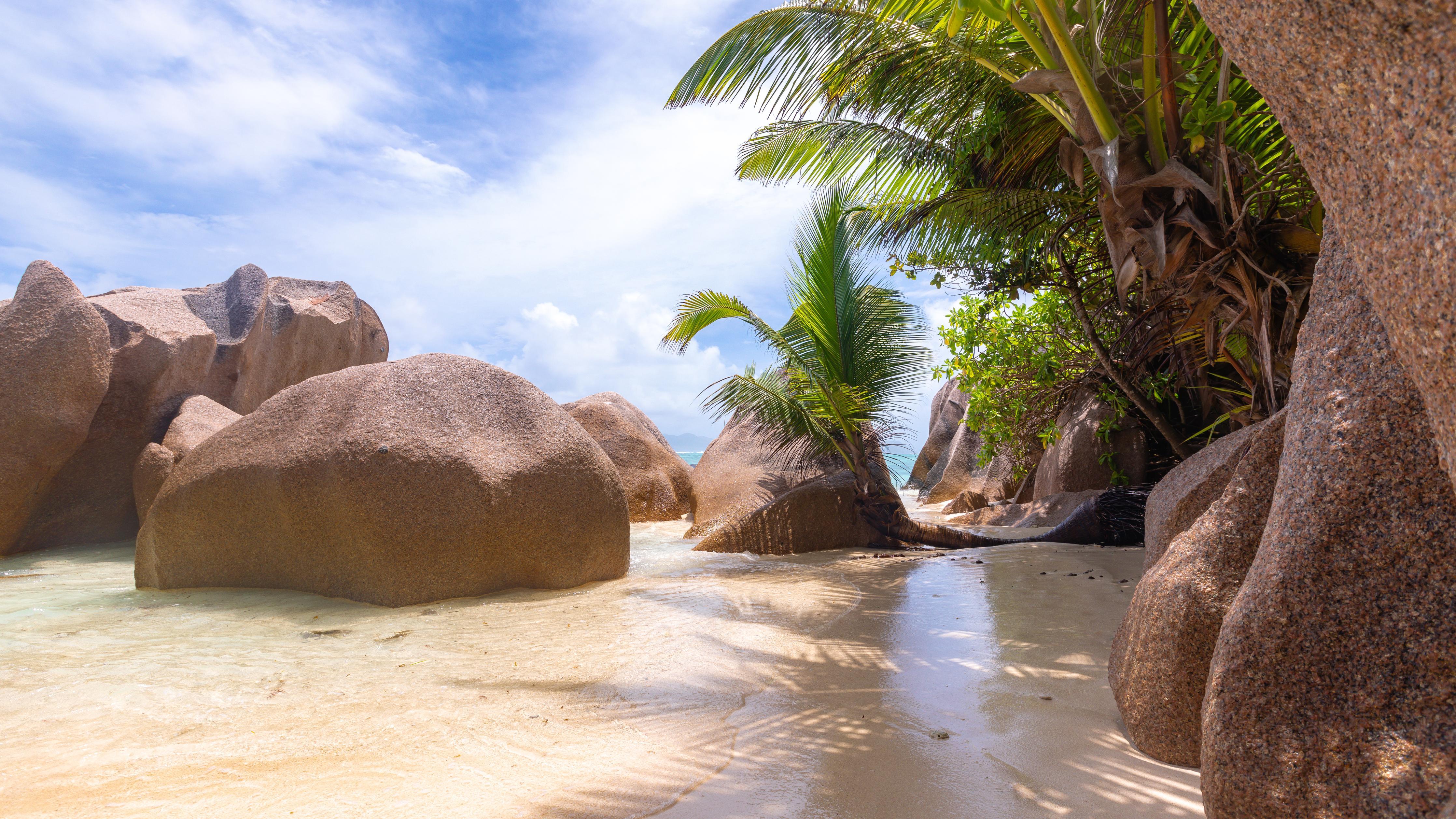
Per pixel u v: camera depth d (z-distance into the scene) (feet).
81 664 11.69
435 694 9.98
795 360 28.60
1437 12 3.00
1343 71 3.50
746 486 33.04
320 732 8.56
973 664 10.73
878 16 18.04
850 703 9.23
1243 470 7.54
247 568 18.34
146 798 6.86
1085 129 14.73
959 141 22.08
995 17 13.07
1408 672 4.77
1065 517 29.07
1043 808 6.25
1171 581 7.53
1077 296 22.49
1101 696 9.08
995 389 30.35
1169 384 25.49
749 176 27.32
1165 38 13.21
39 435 28.48
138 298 35.12
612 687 10.17
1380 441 5.04
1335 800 4.73
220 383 36.68
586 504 19.22
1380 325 5.24
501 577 17.98
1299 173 13.37
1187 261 14.62
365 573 16.78
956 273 26.43
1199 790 6.47
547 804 6.64
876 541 28.04
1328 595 5.11
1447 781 4.33
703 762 7.52
